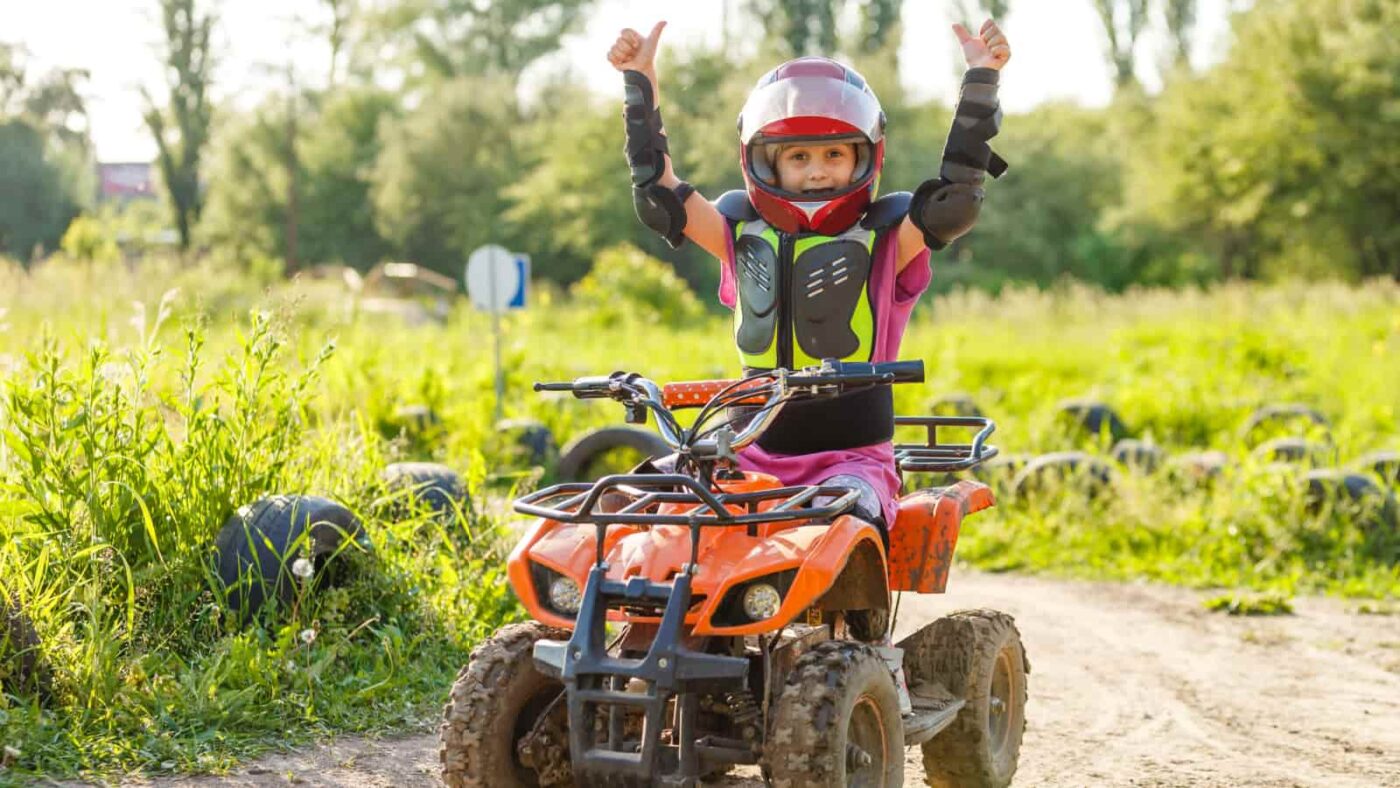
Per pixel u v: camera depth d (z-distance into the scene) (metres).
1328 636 11.11
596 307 41.19
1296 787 7.22
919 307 52.47
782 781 5.03
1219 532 14.03
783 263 6.08
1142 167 64.69
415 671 8.20
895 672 5.95
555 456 16.42
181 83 92.12
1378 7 54.91
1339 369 23.62
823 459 5.98
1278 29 56.09
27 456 8.09
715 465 5.62
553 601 5.41
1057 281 73.69
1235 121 57.72
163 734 6.92
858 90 6.06
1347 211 55.56
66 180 92.19
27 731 6.68
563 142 79.25
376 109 94.50
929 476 15.48
